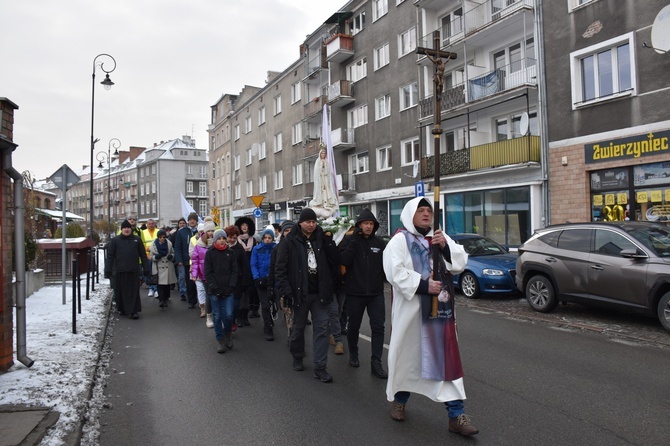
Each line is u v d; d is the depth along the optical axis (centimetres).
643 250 820
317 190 1069
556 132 1639
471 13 2045
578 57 1577
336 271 609
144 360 688
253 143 4481
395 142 2536
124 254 1023
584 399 495
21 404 475
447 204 2161
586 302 893
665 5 1351
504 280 1172
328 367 636
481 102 1916
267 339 812
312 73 3297
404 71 2467
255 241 1002
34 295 1302
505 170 1809
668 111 1343
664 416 448
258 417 466
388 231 2625
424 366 409
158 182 8431
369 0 2736
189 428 445
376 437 414
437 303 408
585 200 1555
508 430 422
